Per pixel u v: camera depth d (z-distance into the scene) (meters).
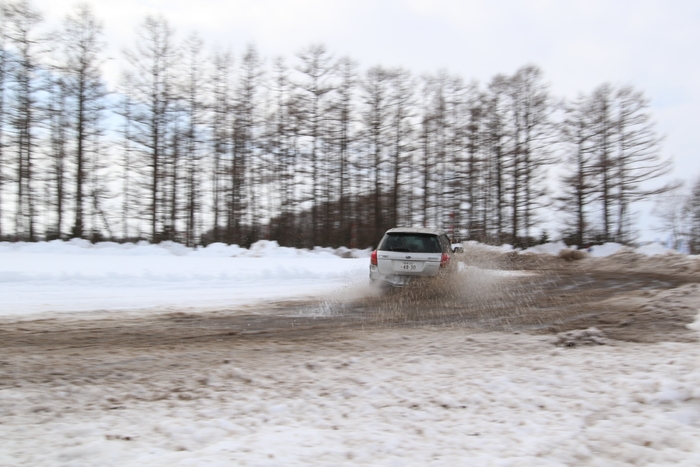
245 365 5.09
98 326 7.00
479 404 3.87
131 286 11.16
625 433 3.18
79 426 3.42
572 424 3.38
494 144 34.44
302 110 31.50
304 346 6.00
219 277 12.93
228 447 3.03
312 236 32.78
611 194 33.91
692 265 17.23
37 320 7.28
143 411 3.76
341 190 32.28
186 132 28.97
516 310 8.69
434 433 3.31
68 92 25.30
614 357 5.12
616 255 21.02
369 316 8.16
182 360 5.28
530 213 34.34
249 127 31.30
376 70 31.70
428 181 33.75
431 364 5.07
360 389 4.29
